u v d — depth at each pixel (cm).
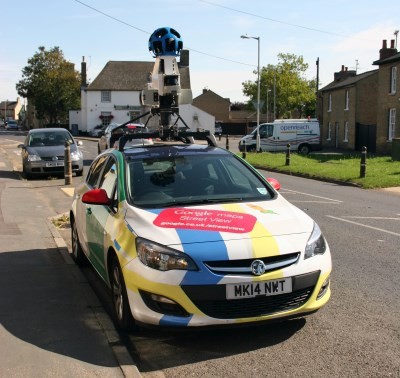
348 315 499
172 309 405
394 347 427
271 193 536
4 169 2014
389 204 1242
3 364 386
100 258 530
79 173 1816
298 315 427
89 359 396
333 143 4588
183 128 849
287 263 418
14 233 821
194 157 571
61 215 987
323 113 4831
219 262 405
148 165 546
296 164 2394
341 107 4359
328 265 448
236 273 404
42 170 1675
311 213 1088
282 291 412
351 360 405
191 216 452
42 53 7838
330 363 400
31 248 740
